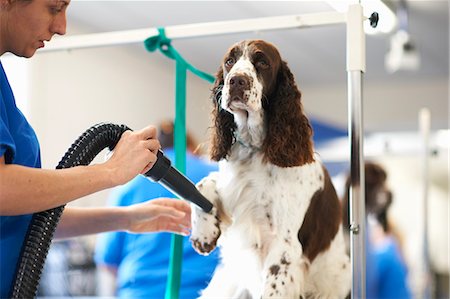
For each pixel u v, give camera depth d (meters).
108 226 2.17
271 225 2.01
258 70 2.02
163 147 3.62
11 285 1.52
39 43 1.64
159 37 2.16
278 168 2.01
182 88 2.15
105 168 1.55
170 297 2.07
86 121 6.91
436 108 9.60
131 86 7.75
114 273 3.37
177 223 2.22
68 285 5.88
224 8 5.99
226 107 1.97
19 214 1.46
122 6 6.07
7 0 1.55
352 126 1.84
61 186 1.46
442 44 7.64
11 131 1.59
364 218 1.81
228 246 2.09
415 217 8.14
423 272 6.38
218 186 2.06
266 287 1.92
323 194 2.14
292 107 2.04
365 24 2.01
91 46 2.24
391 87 9.82
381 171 6.14
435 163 8.16
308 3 5.71
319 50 7.84
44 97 6.29
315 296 2.14
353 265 1.80
